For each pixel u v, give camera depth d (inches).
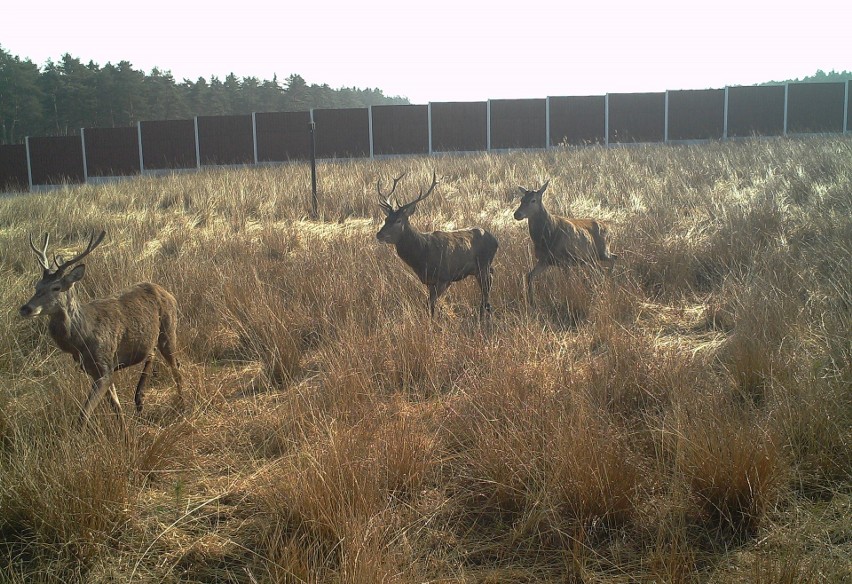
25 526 159.0
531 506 161.6
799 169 561.6
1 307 296.2
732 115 1093.1
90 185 846.5
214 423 216.1
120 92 2162.9
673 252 360.5
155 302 228.5
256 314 295.0
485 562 149.0
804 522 151.6
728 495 155.2
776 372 207.8
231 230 520.1
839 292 258.8
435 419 208.4
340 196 603.8
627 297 305.0
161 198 673.0
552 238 339.3
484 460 175.3
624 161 725.9
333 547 147.0
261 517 166.1
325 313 295.0
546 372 220.8
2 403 206.8
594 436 172.6
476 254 325.1
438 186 647.1
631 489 159.5
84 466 166.1
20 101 2037.4
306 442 189.3
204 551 154.9
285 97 2795.3
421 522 161.8
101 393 200.5
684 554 138.6
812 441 173.5
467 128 1107.3
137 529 162.2
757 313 249.3
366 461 172.9
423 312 290.5
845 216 381.1
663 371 210.5
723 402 193.6
